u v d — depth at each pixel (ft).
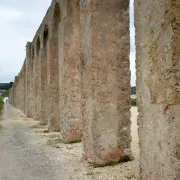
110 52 22.12
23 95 111.24
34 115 70.54
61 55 34.35
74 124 32.17
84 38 23.49
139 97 15.42
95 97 21.62
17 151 29.17
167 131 12.89
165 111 13.05
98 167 21.26
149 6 14.39
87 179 18.78
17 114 97.81
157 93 13.70
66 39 32.89
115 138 21.94
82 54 23.95
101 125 21.65
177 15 12.70
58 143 32.35
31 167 22.62
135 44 15.89
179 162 12.20
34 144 33.04
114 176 18.97
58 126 42.91
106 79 21.94
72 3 33.09
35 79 67.36
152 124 14.11
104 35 22.02
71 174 20.07
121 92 22.26
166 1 12.99
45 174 20.56
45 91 54.54
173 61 12.62
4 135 42.04
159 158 13.51
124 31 22.52
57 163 23.35
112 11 22.29
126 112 22.31
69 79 32.53
